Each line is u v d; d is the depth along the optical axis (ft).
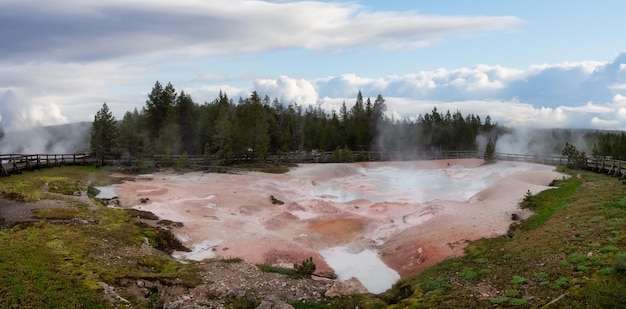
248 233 107.76
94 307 53.98
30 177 138.72
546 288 55.01
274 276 70.54
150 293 61.00
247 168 214.48
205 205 128.57
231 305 58.85
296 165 233.96
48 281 57.62
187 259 85.15
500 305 53.06
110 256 71.77
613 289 50.16
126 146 212.02
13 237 72.43
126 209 112.27
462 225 103.71
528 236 81.92
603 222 76.74
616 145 214.48
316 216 127.44
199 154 253.65
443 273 69.67
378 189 178.19
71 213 93.25
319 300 62.54
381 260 93.15
